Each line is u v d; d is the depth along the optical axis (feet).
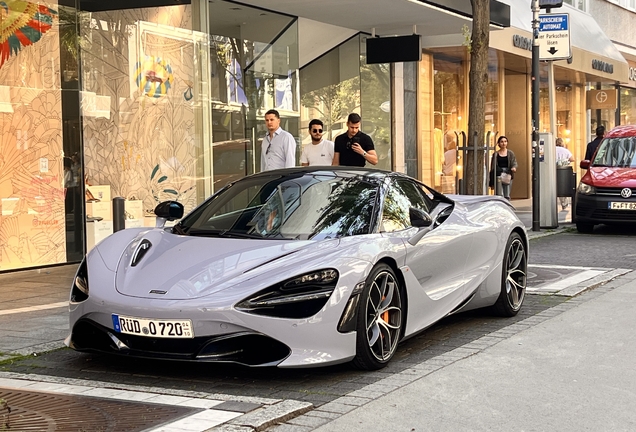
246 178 21.15
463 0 47.11
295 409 14.26
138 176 39.60
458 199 23.49
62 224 36.04
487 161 42.09
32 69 34.91
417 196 21.15
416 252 18.95
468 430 13.52
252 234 18.51
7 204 33.86
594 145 61.21
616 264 34.37
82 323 17.17
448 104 69.00
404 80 61.52
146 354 16.21
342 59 55.06
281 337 15.75
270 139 33.65
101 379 16.84
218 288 16.05
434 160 66.44
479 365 17.89
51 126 35.65
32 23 34.94
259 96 46.80
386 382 16.51
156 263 17.39
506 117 83.92
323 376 17.06
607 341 20.17
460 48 62.95
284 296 15.89
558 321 22.80
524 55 60.54
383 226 18.70
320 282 16.24
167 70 40.93
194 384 16.43
